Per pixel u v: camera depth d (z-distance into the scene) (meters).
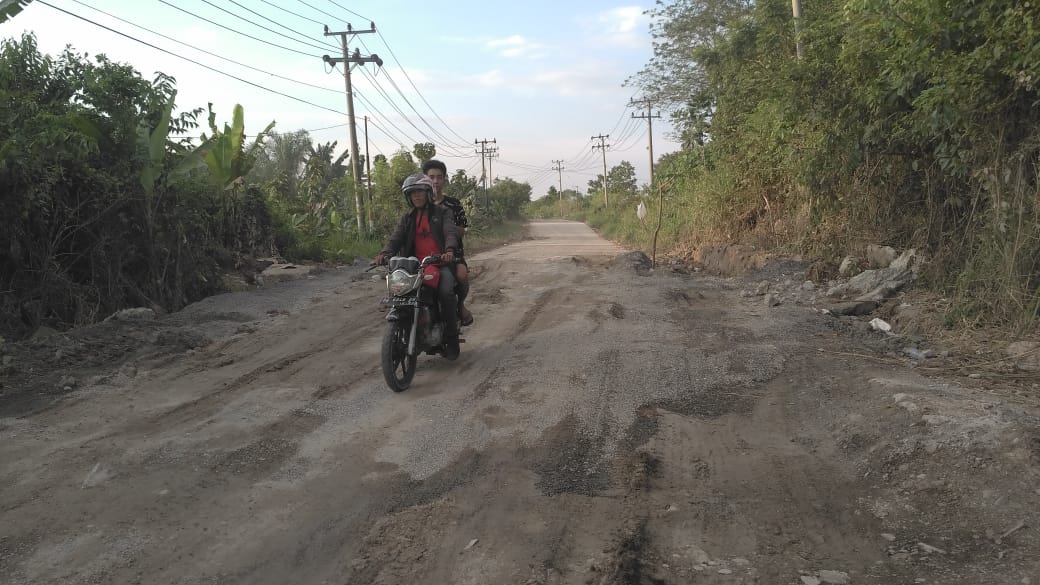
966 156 7.01
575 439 4.36
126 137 8.96
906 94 7.84
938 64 6.85
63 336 7.03
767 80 11.31
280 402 5.23
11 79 8.54
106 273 8.67
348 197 26.06
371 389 5.56
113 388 5.57
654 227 23.14
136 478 3.87
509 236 40.50
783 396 5.07
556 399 5.10
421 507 3.52
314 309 9.24
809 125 10.30
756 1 16.42
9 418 4.86
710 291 10.06
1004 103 6.48
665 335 6.90
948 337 6.32
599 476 3.86
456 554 3.06
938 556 2.93
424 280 5.72
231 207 13.28
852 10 8.22
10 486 3.78
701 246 15.27
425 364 6.30
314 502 3.59
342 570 2.96
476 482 3.79
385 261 5.95
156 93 9.51
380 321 8.41
